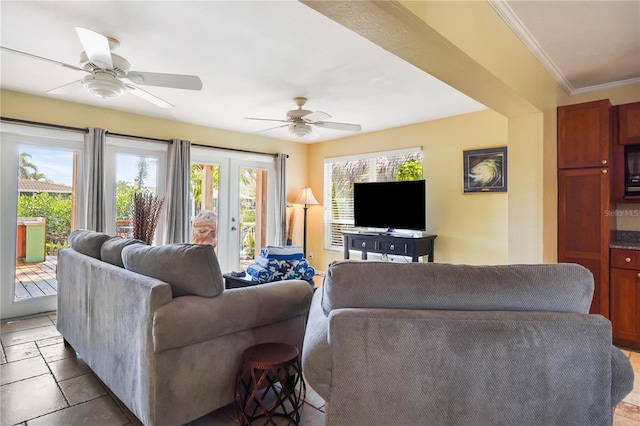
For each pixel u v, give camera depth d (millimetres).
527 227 3033
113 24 2266
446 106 4070
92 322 2281
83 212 3973
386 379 1263
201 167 5109
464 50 1851
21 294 3688
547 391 1212
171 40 2486
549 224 3080
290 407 2059
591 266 3074
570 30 2410
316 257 6211
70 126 3881
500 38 2234
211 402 1812
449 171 4539
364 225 5078
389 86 3406
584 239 3107
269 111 4285
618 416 2016
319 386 1315
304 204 5910
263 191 5812
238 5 2055
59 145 3850
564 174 3201
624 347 3004
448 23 1729
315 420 1943
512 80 2393
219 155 5176
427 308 1318
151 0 2002
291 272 3062
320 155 6180
